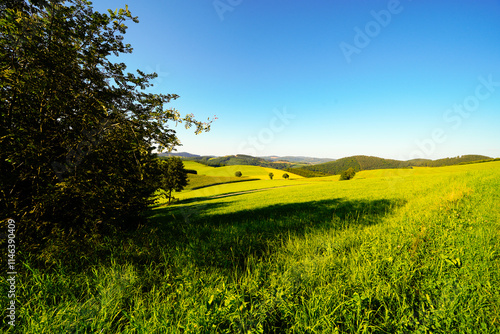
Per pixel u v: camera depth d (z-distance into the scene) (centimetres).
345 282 287
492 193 858
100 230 508
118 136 539
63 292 276
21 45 391
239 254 430
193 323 208
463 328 199
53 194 417
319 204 1340
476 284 261
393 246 404
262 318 218
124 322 236
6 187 420
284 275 309
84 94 504
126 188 557
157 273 337
